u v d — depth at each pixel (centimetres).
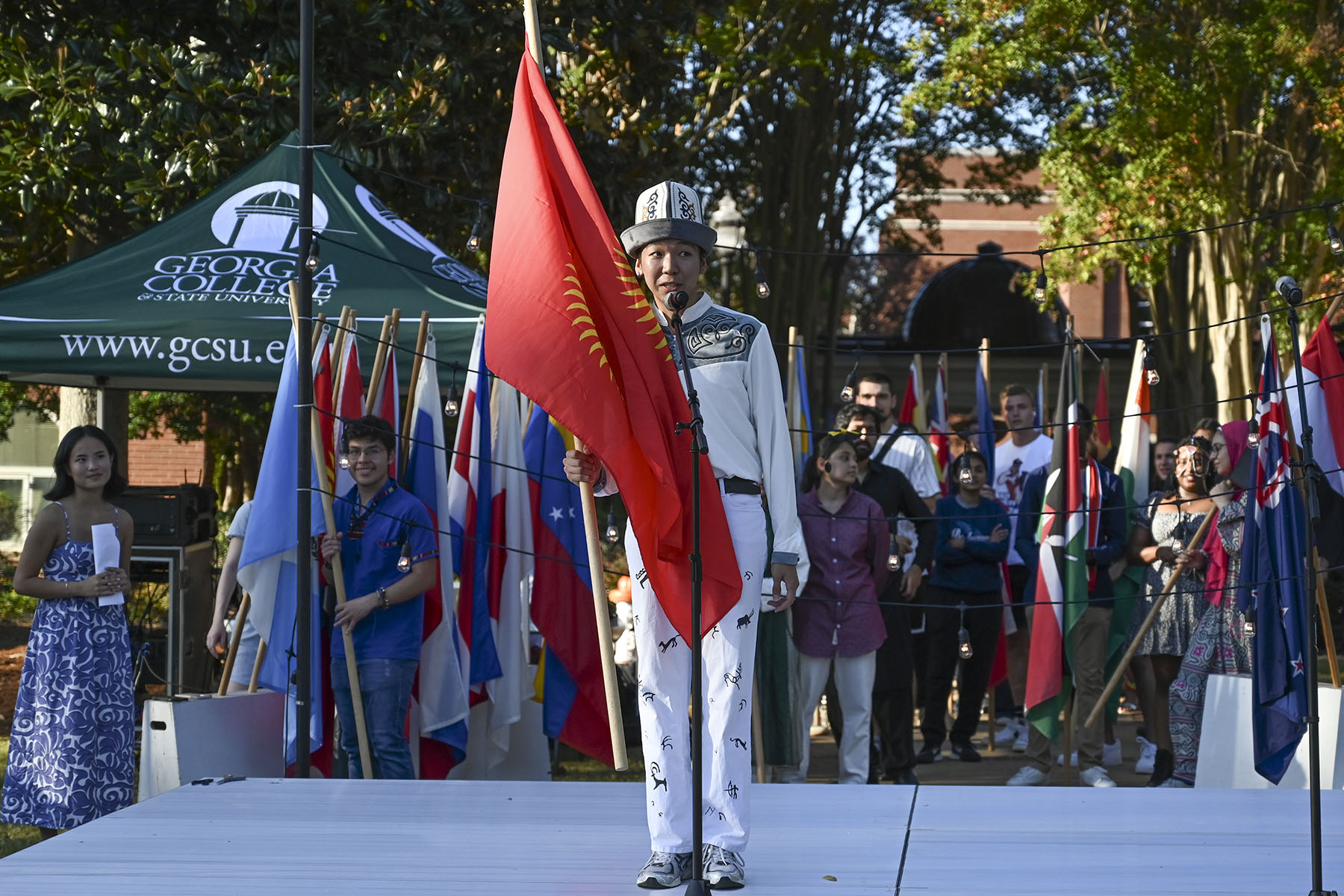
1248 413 2003
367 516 686
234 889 436
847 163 2714
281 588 689
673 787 438
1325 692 678
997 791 580
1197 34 1847
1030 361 2634
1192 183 1888
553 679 746
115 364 757
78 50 1182
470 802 562
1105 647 874
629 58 1421
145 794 673
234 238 838
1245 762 707
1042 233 2091
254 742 693
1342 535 688
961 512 912
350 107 1166
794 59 2144
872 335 3053
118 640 693
